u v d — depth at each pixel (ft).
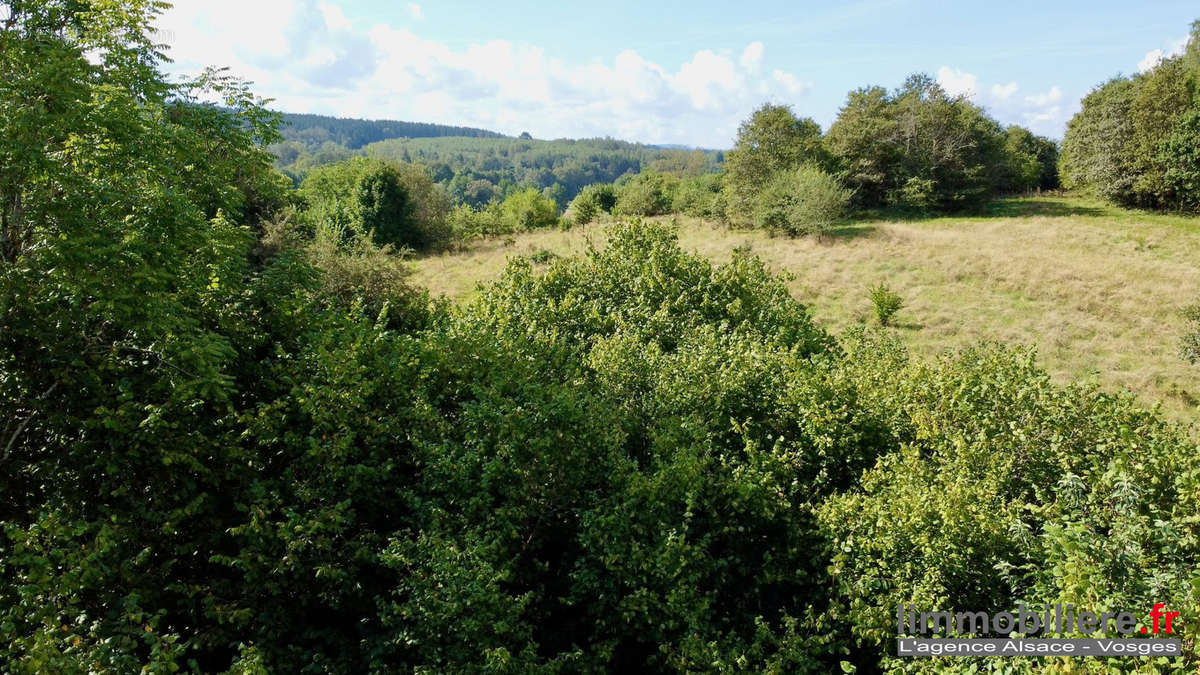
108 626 18.40
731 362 34.06
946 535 20.58
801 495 28.86
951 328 68.18
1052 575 18.22
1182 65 132.98
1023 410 27.43
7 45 21.33
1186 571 16.97
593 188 199.52
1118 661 14.52
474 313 46.19
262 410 25.09
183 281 26.84
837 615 22.45
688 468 25.27
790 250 107.04
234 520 24.66
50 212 20.70
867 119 154.61
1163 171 124.26
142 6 27.07
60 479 22.86
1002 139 167.02
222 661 22.36
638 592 22.07
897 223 134.62
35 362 23.54
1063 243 103.09
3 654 14.43
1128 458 22.47
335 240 72.64
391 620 21.07
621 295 49.52
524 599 21.01
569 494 26.55
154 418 21.16
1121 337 64.23
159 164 24.43
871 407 31.01
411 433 27.04
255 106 36.32
